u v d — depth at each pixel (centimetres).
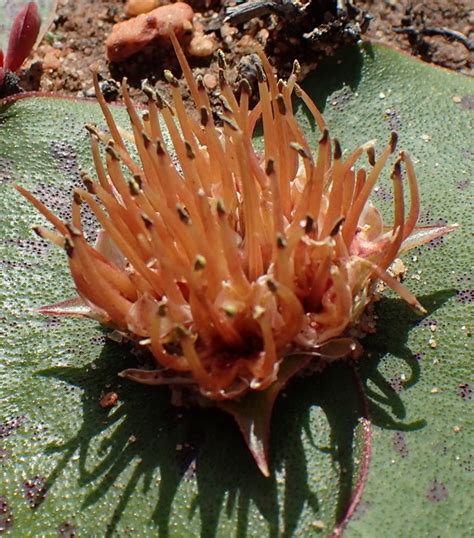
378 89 12
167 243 9
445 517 9
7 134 11
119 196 9
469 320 10
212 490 9
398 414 9
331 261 8
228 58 14
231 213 9
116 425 9
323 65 13
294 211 9
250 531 9
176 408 9
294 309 8
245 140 9
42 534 9
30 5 14
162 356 8
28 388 10
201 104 10
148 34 14
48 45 15
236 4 15
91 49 15
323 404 9
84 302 9
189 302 8
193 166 9
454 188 11
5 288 10
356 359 9
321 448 9
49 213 9
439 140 11
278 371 9
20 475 9
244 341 9
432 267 10
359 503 9
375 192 11
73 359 10
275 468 9
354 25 13
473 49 15
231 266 8
